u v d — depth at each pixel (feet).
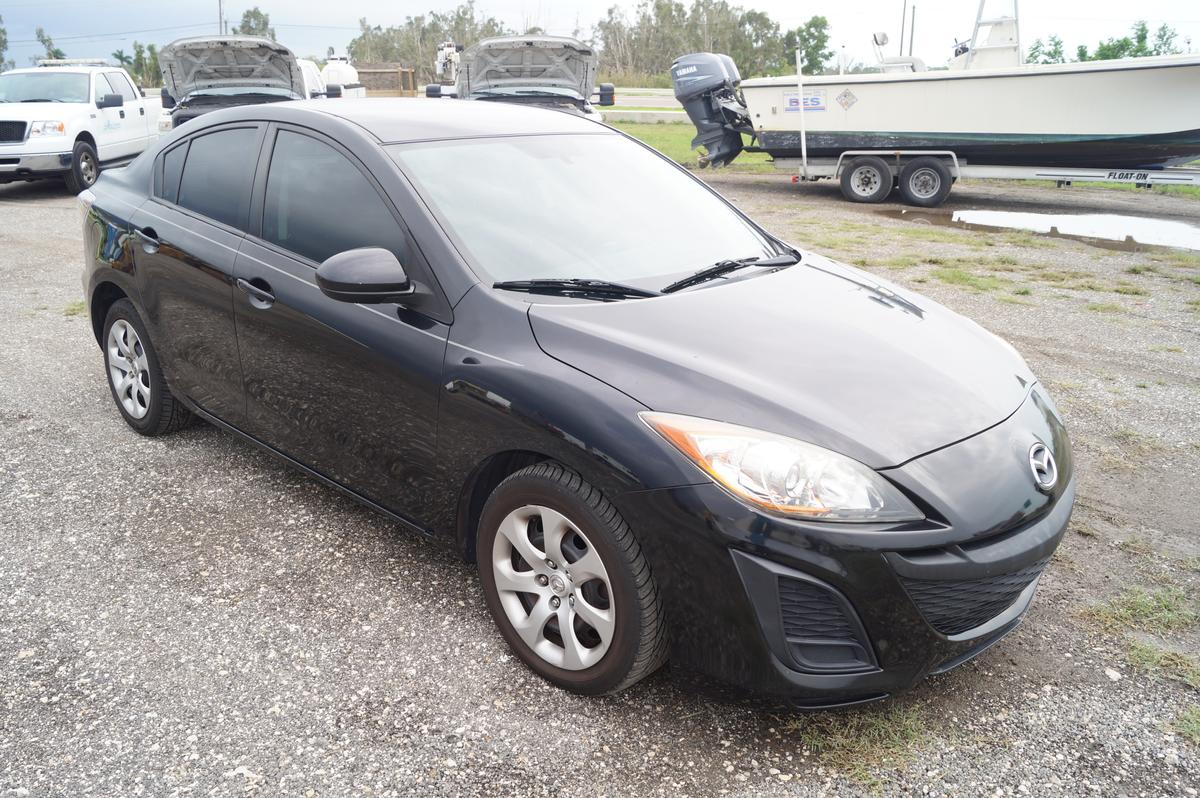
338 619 9.41
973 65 45.14
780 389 7.68
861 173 45.70
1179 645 9.19
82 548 10.74
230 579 10.13
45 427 14.42
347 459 10.28
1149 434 14.67
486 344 8.55
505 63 42.42
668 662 8.80
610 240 10.17
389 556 10.69
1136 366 18.20
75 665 8.58
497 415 8.24
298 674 8.52
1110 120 39.52
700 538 7.11
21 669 8.50
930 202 44.11
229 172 11.87
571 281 9.20
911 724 7.95
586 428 7.57
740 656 7.23
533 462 8.57
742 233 11.53
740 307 9.20
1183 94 37.86
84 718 7.86
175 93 40.86
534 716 8.00
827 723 7.95
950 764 7.50
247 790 7.07
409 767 7.36
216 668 8.58
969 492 7.31
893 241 32.65
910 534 6.97
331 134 10.50
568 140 11.69
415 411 9.11
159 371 13.33
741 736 7.79
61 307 22.06
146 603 9.64
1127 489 12.72
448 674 8.57
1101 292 24.70
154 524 11.35
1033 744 7.75
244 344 11.25
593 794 7.11
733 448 7.14
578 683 8.16
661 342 8.20
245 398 11.59
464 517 9.15
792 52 225.35
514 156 10.79
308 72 55.01
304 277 10.32
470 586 10.11
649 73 235.61
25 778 7.16
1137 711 8.18
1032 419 8.54
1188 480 13.01
